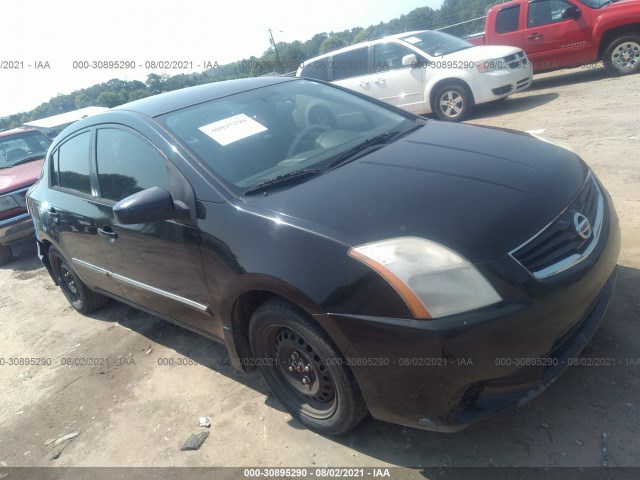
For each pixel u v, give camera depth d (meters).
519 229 2.23
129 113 3.41
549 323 2.14
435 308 2.05
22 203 6.54
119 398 3.46
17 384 3.93
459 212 2.29
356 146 3.14
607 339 2.87
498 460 2.34
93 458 2.96
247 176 2.88
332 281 2.22
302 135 3.27
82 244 3.90
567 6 9.99
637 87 8.43
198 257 2.80
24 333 4.80
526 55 9.82
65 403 3.55
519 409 2.58
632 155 5.31
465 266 2.09
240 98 3.52
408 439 2.56
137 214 2.68
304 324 2.38
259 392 3.18
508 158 2.76
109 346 4.17
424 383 2.12
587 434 2.36
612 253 2.54
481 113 9.59
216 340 3.10
